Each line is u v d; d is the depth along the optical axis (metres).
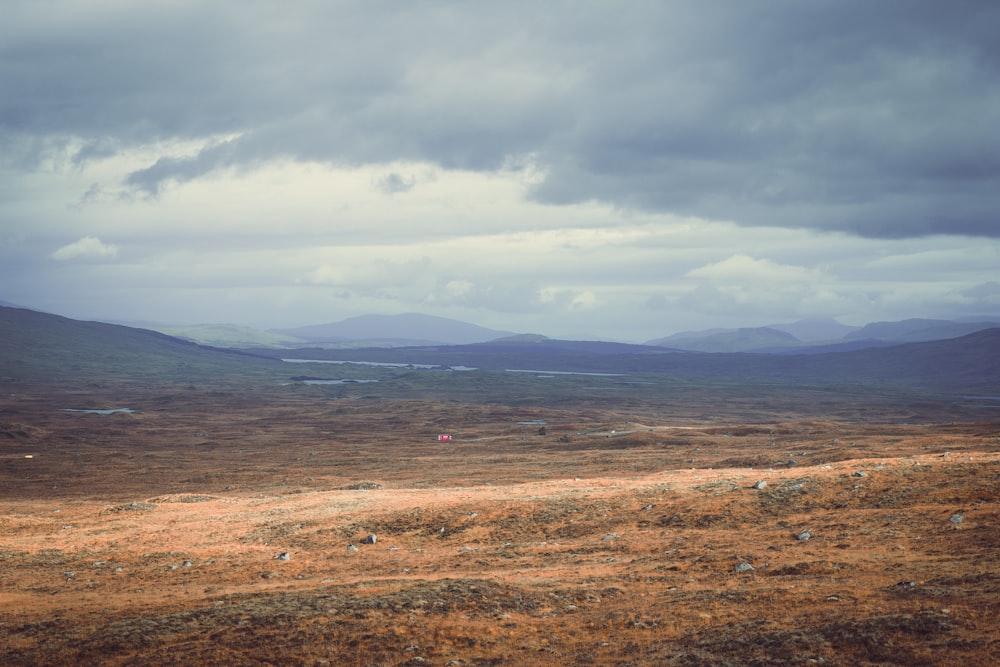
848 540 46.44
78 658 32.72
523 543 56.66
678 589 39.84
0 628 38.28
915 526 47.25
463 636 33.75
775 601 35.22
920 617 29.91
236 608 37.69
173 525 73.12
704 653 29.52
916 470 60.19
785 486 61.06
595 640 32.91
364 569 50.75
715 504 59.19
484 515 64.00
